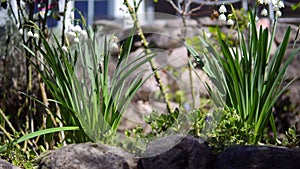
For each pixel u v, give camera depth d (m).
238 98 1.92
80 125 1.84
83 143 1.76
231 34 2.59
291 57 1.93
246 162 1.69
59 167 1.69
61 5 2.50
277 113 2.49
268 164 1.68
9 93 2.39
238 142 1.86
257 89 1.86
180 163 1.71
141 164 1.73
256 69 1.89
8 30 2.46
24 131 2.29
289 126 2.47
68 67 1.84
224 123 1.86
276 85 1.94
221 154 1.74
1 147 1.91
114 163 1.70
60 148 1.75
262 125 1.92
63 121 1.98
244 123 1.90
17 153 1.92
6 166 1.70
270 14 2.79
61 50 1.85
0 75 2.42
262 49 1.87
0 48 2.45
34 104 2.27
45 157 1.75
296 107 2.49
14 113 2.36
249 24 2.01
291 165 1.69
